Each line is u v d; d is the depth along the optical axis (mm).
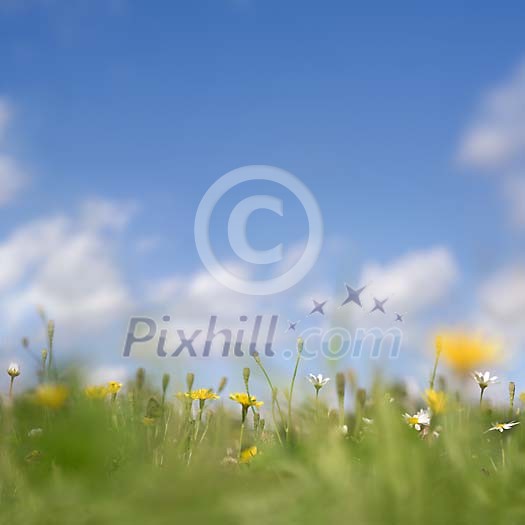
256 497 729
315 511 704
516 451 835
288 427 896
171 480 750
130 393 942
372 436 797
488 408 951
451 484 739
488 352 799
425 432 882
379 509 700
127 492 752
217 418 958
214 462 814
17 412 949
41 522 734
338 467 745
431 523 696
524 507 725
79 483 776
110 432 836
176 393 952
